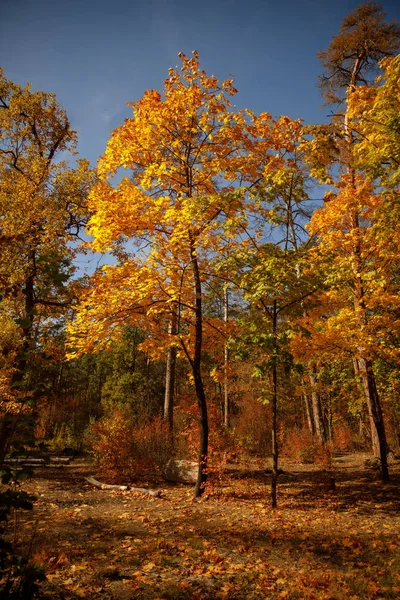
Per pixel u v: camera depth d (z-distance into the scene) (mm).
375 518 6332
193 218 7387
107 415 22484
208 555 4664
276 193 7207
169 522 6133
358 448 17828
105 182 8977
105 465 10367
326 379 13875
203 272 8852
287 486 9148
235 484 9227
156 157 8867
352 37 11664
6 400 6098
